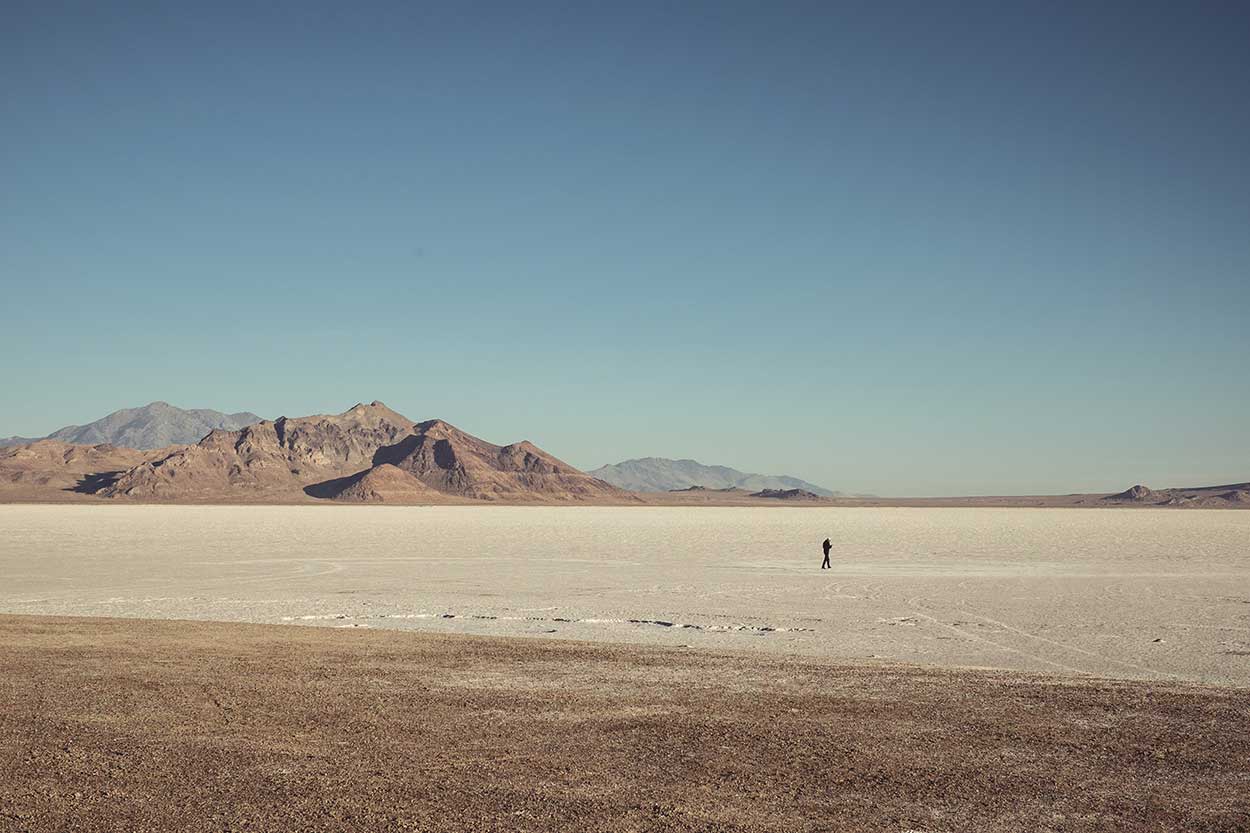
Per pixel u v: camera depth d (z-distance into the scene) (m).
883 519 135.88
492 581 37.44
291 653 18.38
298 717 13.01
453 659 17.95
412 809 9.30
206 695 14.34
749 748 11.71
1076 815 9.46
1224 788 10.36
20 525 88.88
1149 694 15.21
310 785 9.98
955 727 12.88
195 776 10.23
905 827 9.06
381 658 17.94
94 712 13.12
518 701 14.26
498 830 8.79
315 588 34.50
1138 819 9.38
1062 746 11.94
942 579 39.12
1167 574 41.72
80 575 39.44
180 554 51.66
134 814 9.05
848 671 17.14
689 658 18.45
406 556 51.03
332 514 147.62
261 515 136.50
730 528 95.62
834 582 37.66
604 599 31.36
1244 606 29.77
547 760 11.09
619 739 12.09
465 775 10.45
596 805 9.52
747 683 15.89
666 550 57.62
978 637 23.31
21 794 9.57
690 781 10.34
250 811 9.16
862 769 10.86
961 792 10.09
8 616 24.14
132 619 24.05
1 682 15.12
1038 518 142.50
